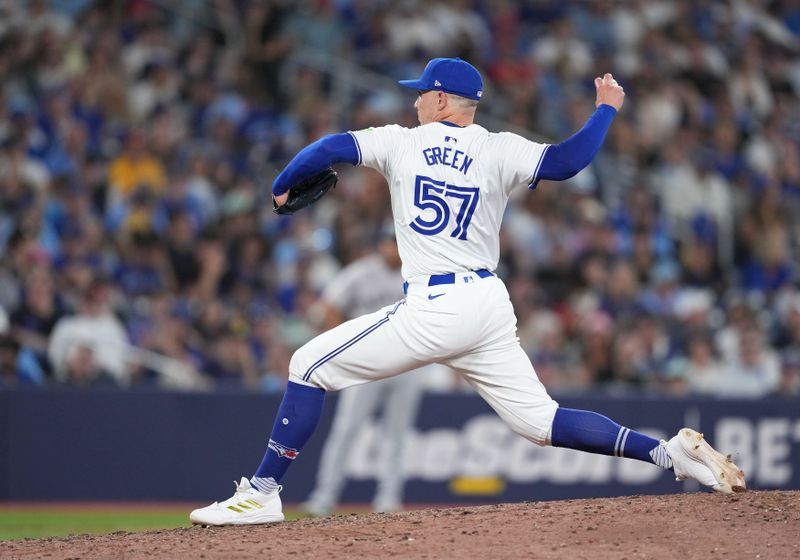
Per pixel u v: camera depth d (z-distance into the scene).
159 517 33.56
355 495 35.91
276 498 18.52
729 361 42.88
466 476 36.59
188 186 45.31
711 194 53.44
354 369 17.61
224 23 55.12
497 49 58.09
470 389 38.78
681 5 63.12
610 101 17.59
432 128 17.61
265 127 50.53
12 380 35.75
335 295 30.73
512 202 48.41
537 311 43.59
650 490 37.47
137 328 38.47
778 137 58.75
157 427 35.12
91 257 40.84
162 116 48.31
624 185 52.97
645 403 37.16
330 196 47.66
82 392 34.78
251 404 35.66
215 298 41.50
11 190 42.97
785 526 16.84
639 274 48.16
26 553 17.36
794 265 52.91
